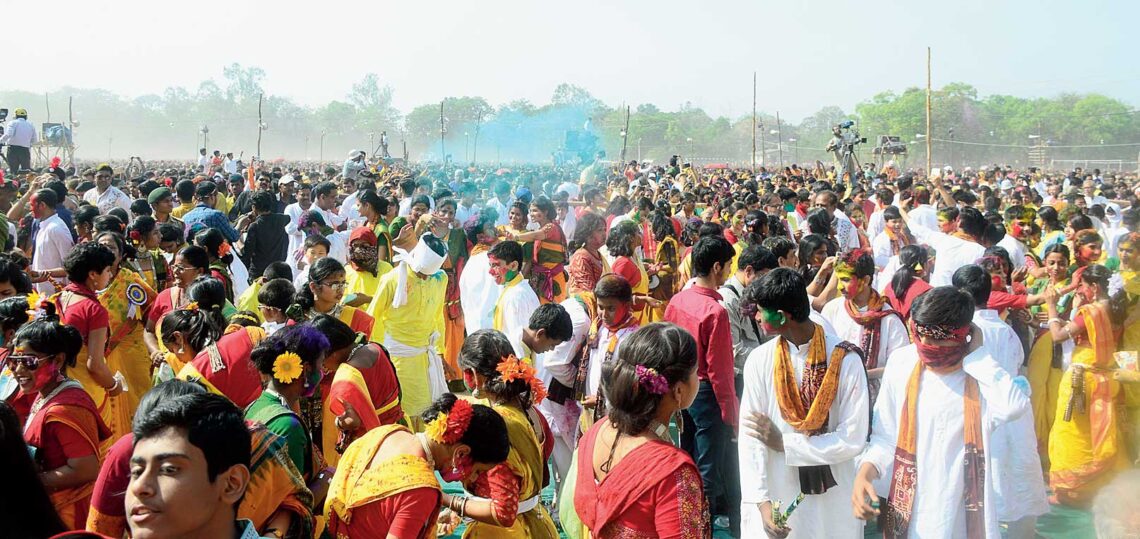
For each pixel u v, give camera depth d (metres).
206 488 2.65
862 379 4.42
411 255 7.32
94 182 14.54
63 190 11.33
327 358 4.95
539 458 4.39
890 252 10.75
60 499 4.32
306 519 3.45
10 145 21.45
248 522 2.86
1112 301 6.66
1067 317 7.38
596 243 8.23
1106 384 6.45
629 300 5.62
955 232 8.63
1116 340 6.55
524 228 10.36
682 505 3.09
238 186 18.34
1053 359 7.16
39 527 3.15
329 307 6.09
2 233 9.53
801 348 4.48
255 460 3.27
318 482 4.31
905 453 4.57
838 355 4.43
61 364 4.45
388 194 14.84
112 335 6.79
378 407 5.07
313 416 5.00
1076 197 15.73
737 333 6.07
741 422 4.59
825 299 7.12
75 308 5.64
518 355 6.99
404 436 3.90
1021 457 5.42
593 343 5.89
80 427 4.34
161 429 2.64
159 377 5.75
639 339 3.30
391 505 3.64
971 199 14.09
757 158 154.88
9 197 11.66
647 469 3.12
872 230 13.25
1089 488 6.52
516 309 7.06
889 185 19.97
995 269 7.36
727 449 5.80
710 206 15.90
